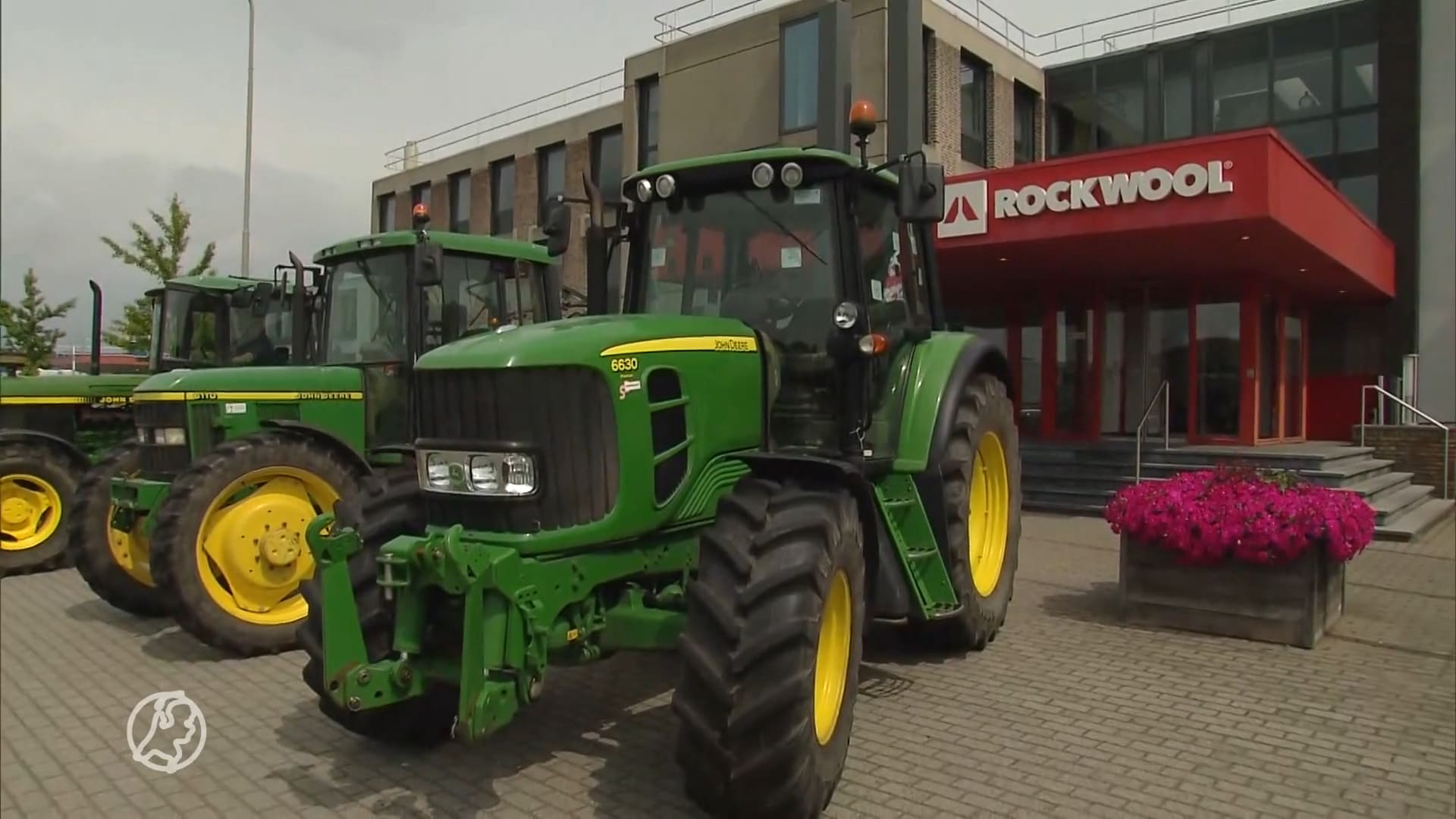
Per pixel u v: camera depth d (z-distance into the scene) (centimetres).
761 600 351
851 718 404
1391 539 1057
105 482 743
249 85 1970
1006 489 645
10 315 1396
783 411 484
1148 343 1537
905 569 496
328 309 774
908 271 574
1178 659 600
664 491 408
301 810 398
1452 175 1664
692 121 1911
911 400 545
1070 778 423
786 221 499
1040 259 1302
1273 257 1274
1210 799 403
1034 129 2005
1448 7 1661
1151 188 1097
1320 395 1781
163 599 615
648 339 407
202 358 1065
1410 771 432
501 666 353
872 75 1612
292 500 654
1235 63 1828
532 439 380
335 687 368
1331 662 595
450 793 410
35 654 639
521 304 809
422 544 357
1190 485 676
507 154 2681
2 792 420
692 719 343
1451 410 1669
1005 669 579
